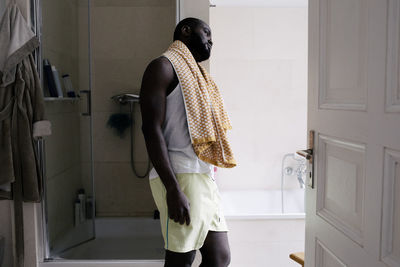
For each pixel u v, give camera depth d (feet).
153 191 5.73
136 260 8.64
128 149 12.16
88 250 10.61
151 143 5.25
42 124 8.15
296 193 12.48
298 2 12.13
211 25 12.32
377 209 3.38
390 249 3.23
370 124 3.47
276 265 9.00
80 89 10.59
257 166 12.67
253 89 12.45
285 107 12.49
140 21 11.93
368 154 3.52
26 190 8.00
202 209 5.52
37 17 8.44
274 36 12.34
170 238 5.44
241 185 12.70
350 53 3.88
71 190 10.12
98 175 12.19
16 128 7.89
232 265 9.03
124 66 12.00
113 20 11.93
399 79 3.07
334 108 4.21
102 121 12.09
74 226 10.14
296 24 12.30
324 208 4.62
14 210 8.02
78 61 10.56
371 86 3.46
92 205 10.80
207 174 5.70
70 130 10.16
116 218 12.01
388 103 3.20
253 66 12.40
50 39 9.11
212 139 5.48
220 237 5.94
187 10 8.38
